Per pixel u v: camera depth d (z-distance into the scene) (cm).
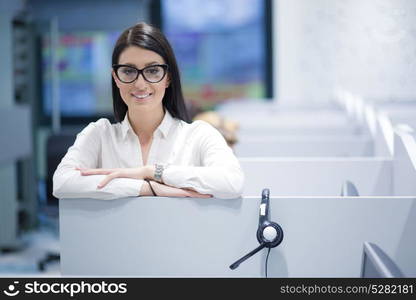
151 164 204
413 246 177
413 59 489
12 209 570
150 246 182
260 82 803
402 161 241
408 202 176
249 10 795
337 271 179
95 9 687
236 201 180
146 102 193
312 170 266
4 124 545
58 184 183
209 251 181
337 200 178
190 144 205
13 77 568
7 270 495
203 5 797
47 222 641
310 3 691
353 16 618
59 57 778
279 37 707
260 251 180
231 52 800
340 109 543
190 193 180
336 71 678
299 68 701
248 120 476
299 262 179
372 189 265
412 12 487
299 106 575
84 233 183
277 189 269
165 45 196
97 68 782
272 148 365
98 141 209
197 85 805
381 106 419
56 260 506
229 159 191
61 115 787
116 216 182
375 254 139
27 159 624
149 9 789
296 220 179
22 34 606
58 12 689
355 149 358
